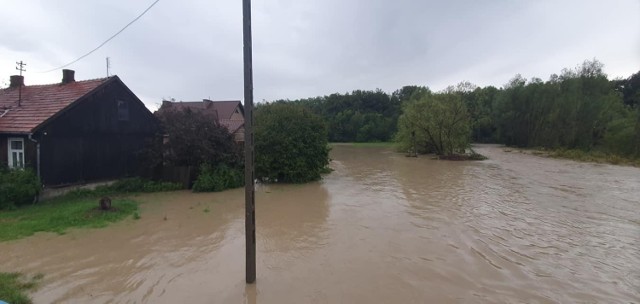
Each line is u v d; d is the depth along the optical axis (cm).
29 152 1260
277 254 764
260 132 1795
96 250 779
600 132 4041
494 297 565
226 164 1653
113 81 1533
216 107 3775
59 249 780
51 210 1104
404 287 601
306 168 1814
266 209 1195
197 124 1596
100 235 884
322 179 1936
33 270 667
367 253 767
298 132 1820
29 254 748
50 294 573
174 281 625
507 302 549
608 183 1745
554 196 1402
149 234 900
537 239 862
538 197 1381
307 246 816
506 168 2459
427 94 3962
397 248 798
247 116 578
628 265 702
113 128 1549
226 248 801
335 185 1727
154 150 1593
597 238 871
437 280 629
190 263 710
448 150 3541
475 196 1402
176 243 833
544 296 569
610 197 1383
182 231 930
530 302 549
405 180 1881
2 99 1577
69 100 1386
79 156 1412
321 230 943
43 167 1284
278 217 1087
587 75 4459
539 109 4919
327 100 9125
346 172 2275
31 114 1339
